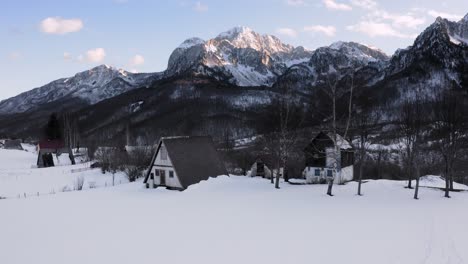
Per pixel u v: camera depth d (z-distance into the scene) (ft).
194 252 64.18
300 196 116.98
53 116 405.59
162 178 150.82
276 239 70.54
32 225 86.74
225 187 135.64
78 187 163.84
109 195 133.08
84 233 78.38
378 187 134.92
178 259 61.11
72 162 280.10
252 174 196.44
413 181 160.76
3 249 68.80
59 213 100.07
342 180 155.12
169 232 77.15
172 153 146.51
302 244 67.31
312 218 86.89
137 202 114.62
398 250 63.16
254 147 275.59
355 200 109.91
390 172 199.72
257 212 94.12
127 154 220.02
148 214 95.35
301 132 207.21
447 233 73.05
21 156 353.31
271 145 169.48
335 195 118.73
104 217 93.45
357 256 60.59
